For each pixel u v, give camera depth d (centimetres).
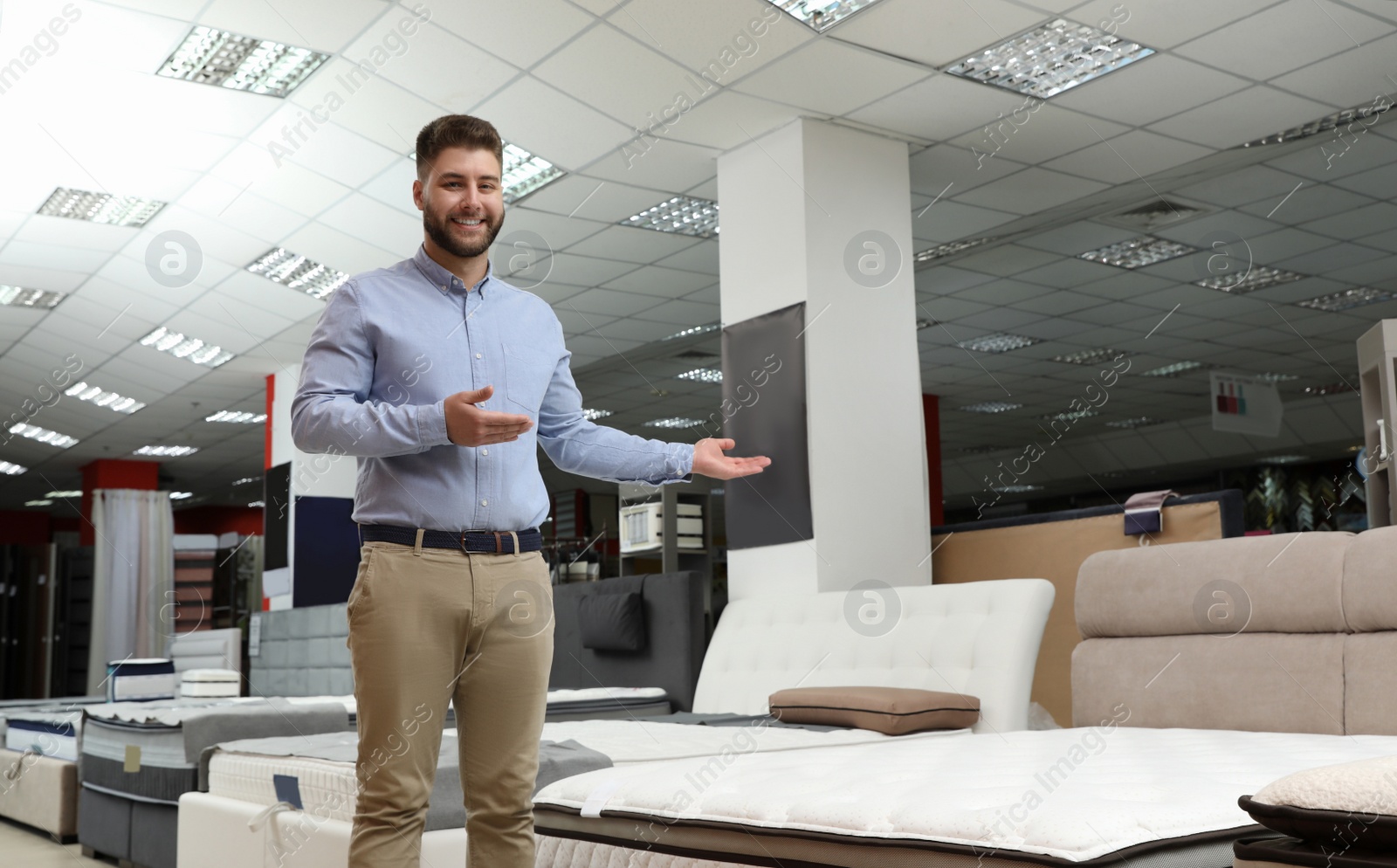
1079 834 138
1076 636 487
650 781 204
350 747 303
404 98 588
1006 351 1209
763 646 474
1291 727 255
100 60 554
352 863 160
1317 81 590
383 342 172
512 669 171
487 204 177
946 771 195
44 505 1853
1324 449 1571
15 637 1553
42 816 529
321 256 814
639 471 200
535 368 184
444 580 163
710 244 798
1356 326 1159
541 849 218
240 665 982
